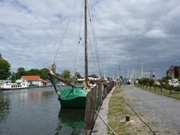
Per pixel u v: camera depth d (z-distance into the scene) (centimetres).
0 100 5866
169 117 1755
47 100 5712
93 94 1559
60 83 3619
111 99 3503
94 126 1503
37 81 17212
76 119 2736
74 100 3359
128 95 4309
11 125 2405
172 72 12950
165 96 4016
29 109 3828
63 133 2008
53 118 2845
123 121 1612
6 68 15075
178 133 1255
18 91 10894
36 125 2391
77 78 4034
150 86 7162
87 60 3816
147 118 1711
